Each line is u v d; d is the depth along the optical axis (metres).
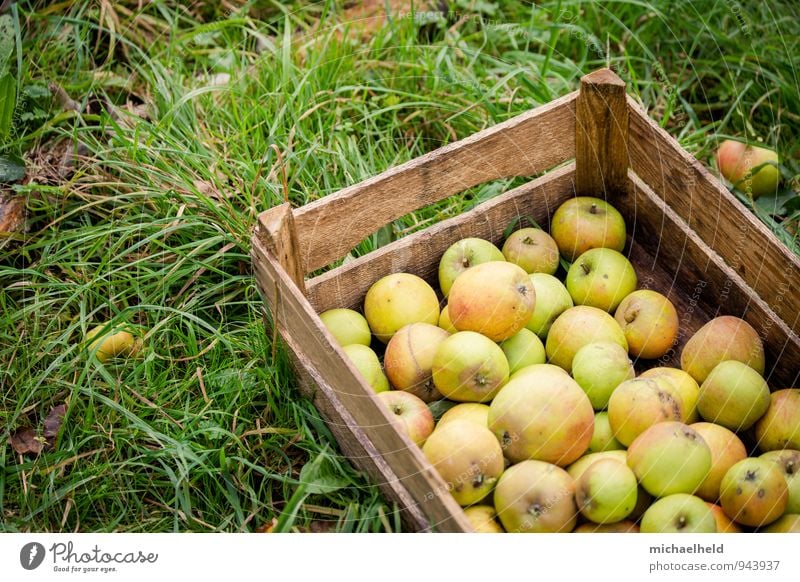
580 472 1.70
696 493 1.73
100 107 2.59
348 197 1.92
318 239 1.94
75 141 2.35
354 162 2.47
